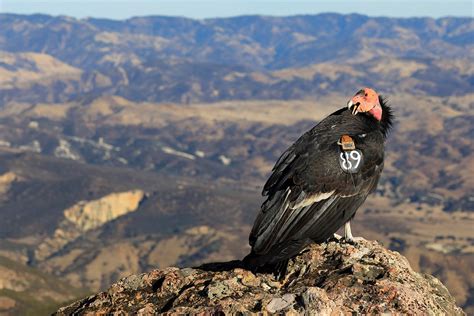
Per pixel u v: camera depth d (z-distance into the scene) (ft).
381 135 46.65
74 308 44.65
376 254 44.47
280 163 44.83
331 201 42.60
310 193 42.24
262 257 41.57
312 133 45.47
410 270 44.47
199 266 47.03
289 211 41.75
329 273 42.57
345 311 37.70
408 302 38.42
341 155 43.32
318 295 37.50
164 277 44.83
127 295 44.16
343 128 45.62
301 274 43.32
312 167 42.65
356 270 41.50
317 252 44.96
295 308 37.76
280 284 43.01
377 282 39.75
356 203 43.62
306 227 42.01
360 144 44.42
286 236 41.65
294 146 45.29
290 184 42.52
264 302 38.70
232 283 41.70
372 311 37.73
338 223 42.96
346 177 42.91
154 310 41.34
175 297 42.27
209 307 38.52
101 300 44.14
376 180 44.68
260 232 41.93
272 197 42.68
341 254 44.57
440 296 43.11
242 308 37.81
